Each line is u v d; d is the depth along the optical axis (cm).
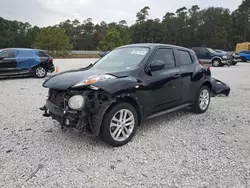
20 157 304
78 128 308
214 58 1914
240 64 2308
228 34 7031
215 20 7375
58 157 306
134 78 357
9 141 353
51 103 356
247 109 555
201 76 500
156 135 385
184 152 324
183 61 474
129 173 271
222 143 355
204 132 400
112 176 265
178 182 254
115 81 330
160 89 398
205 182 254
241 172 274
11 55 1026
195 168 283
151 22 8200
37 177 260
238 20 7419
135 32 8256
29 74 1080
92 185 248
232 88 860
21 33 7550
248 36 7362
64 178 260
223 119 475
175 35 8019
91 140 361
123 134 348
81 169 278
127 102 349
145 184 250
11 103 589
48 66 1138
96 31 8400
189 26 7856
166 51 439
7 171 271
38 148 331
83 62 2475
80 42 8288
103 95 319
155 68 377
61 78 353
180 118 479
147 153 321
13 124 430
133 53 420
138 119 373
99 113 314
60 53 4450
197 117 488
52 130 400
